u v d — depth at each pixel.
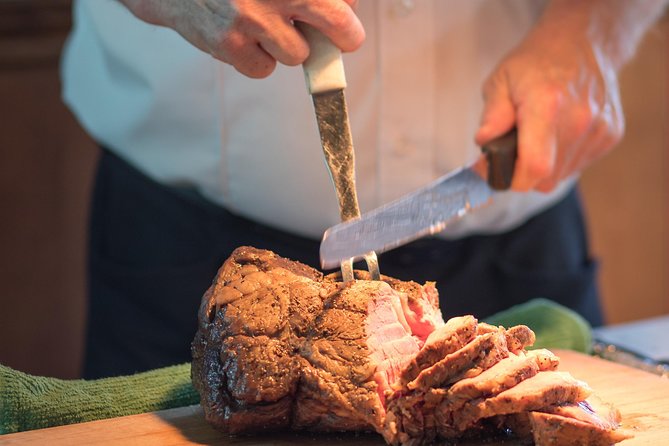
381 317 1.45
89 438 1.46
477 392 1.39
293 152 1.86
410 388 1.40
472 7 1.89
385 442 1.45
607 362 1.65
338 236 1.45
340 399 1.41
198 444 1.45
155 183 1.95
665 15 2.68
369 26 1.85
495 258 2.01
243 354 1.44
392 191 1.92
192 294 1.95
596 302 2.13
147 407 1.55
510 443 1.43
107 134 1.98
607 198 2.81
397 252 1.93
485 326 1.45
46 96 2.45
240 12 1.47
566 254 2.07
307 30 1.49
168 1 1.52
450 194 1.58
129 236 1.99
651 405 1.51
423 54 1.88
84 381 1.57
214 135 1.89
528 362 1.41
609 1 1.79
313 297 1.46
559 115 1.68
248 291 1.47
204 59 1.85
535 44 1.74
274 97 1.85
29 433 1.47
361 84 1.87
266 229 1.93
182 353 1.97
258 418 1.44
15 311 2.51
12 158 2.46
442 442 1.43
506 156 1.64
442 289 1.98
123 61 1.92
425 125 1.90
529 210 2.00
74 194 2.50
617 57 1.79
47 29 2.42
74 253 2.52
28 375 1.53
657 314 2.89
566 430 1.37
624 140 2.78
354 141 1.90
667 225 2.84
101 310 2.01
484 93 1.73
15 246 2.49
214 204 1.94
